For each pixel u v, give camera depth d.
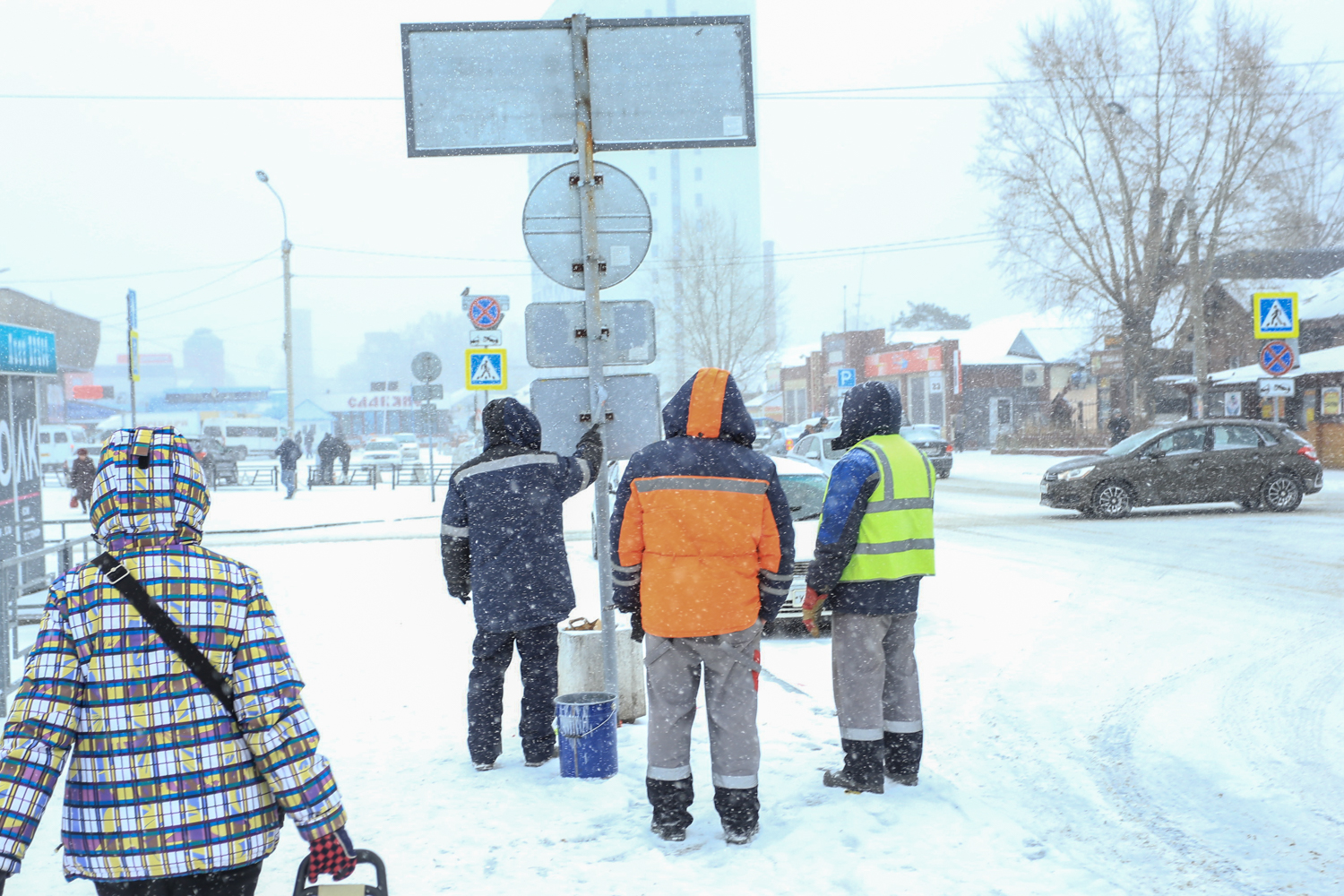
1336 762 5.14
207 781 2.28
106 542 2.36
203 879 2.34
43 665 2.25
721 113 5.63
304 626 9.40
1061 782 4.94
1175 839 4.20
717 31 5.63
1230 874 3.81
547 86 5.59
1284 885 3.71
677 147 5.61
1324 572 10.88
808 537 9.16
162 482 2.38
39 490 11.44
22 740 2.21
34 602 10.95
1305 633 8.05
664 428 4.26
